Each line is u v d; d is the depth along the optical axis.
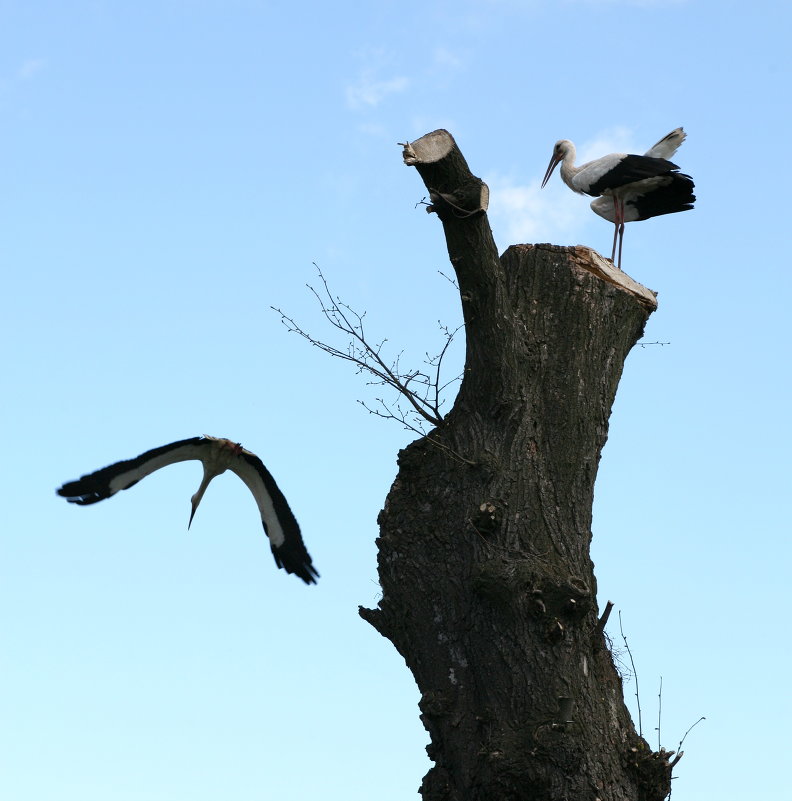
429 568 7.36
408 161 6.55
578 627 6.98
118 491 6.22
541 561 7.11
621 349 8.13
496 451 7.48
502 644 6.89
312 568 6.50
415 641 7.30
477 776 6.67
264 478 6.56
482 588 6.97
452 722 6.94
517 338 7.59
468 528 7.25
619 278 8.37
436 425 7.77
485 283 7.22
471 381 7.69
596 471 7.81
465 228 6.90
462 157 6.75
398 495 7.71
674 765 6.85
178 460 6.40
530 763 6.51
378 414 7.64
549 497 7.41
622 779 6.74
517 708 6.74
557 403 7.68
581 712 6.76
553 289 8.09
